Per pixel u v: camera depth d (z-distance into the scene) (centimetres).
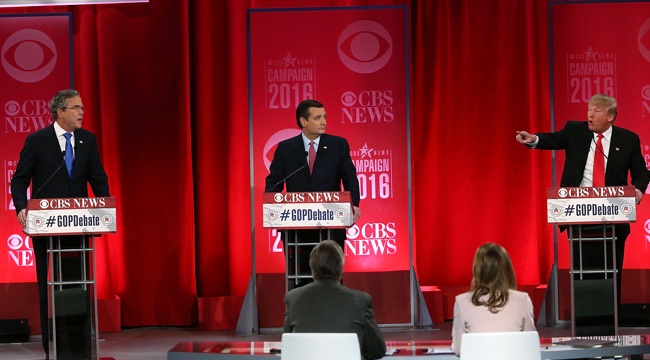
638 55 1717
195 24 1872
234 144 1866
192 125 1891
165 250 1864
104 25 1847
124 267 1858
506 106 1891
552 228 1891
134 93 1858
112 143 1852
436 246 1911
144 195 1862
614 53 1717
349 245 1720
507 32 1889
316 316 1003
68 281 1288
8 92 1712
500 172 1894
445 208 1905
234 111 1866
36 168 1403
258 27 1711
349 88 1712
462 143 1897
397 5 1706
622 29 1717
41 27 1714
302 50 1711
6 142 1714
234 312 1822
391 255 1723
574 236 1358
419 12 1891
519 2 1889
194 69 1880
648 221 1736
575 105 1719
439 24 1892
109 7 1848
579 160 1446
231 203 1867
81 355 1288
